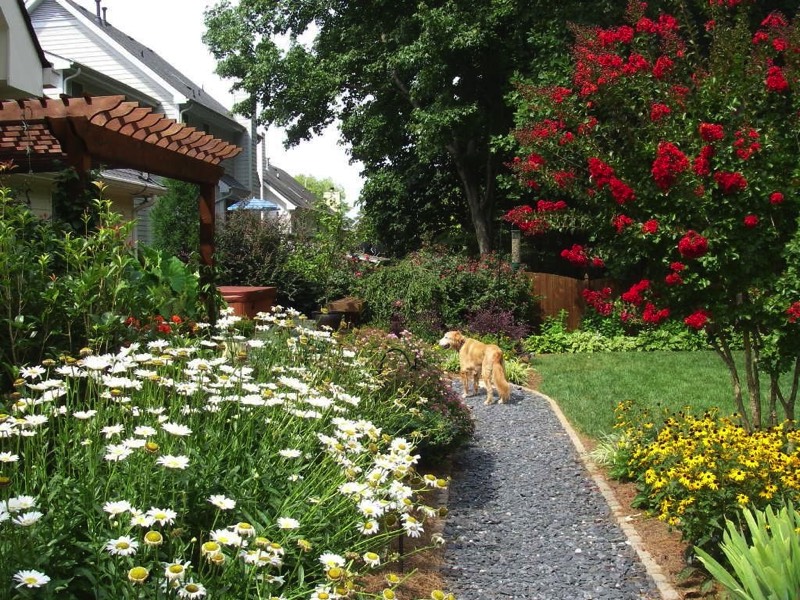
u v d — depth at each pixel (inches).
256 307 419.8
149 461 104.9
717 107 221.8
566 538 187.3
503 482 237.5
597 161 218.2
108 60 844.0
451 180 853.2
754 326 219.0
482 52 698.8
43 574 82.0
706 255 208.1
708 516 152.9
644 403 350.0
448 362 479.8
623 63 233.5
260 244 584.7
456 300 603.2
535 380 450.3
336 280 597.9
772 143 210.4
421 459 235.0
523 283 619.8
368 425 143.4
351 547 118.5
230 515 111.9
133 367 146.7
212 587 93.2
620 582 159.6
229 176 1051.3
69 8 837.2
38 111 207.2
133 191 608.4
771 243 213.3
